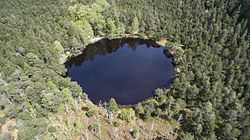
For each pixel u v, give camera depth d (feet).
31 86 296.51
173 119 301.02
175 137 279.49
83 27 472.03
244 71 347.56
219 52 396.78
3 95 279.28
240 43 395.55
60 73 385.91
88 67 436.76
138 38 489.67
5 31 410.11
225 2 485.97
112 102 302.66
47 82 323.57
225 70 361.10
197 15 475.72
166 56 446.60
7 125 257.34
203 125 281.74
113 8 505.66
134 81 392.68
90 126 291.38
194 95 316.60
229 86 322.14
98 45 489.67
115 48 496.23
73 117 302.25
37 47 393.70
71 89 329.52
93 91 373.40
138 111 305.94
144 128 293.64
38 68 345.51
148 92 366.02
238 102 294.87
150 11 499.51
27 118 262.06
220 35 424.05
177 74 384.47
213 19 450.30
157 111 301.02
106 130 289.94
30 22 446.19
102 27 486.79
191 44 424.46
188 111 307.78
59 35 440.04
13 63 345.51
